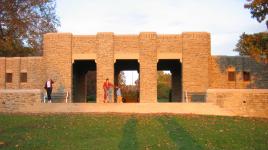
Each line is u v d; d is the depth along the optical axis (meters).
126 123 22.84
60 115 25.98
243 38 36.62
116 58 41.97
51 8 47.47
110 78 41.75
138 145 17.08
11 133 19.81
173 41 41.88
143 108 30.34
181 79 44.06
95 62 44.41
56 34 42.22
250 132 20.69
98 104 32.47
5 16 22.03
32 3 30.03
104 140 18.22
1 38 23.06
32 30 41.69
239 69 42.72
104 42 41.97
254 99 32.06
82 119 24.05
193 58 41.69
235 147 17.12
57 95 41.50
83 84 50.44
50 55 42.19
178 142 17.84
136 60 44.88
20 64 43.91
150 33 41.88
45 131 20.25
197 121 23.77
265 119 26.83
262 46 35.88
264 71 42.81
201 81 41.62
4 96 32.53
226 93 32.31
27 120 23.73
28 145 17.02
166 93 78.94
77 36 42.25
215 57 42.69
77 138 18.80
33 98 32.47
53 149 16.41
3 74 44.12
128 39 42.03
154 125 22.23
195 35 41.78
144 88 41.50
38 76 43.38
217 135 19.61
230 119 25.20
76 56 42.12
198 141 18.09
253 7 36.00
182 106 31.33
